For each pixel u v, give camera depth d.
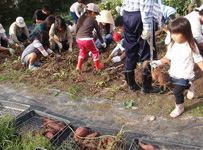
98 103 3.97
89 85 4.57
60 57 5.84
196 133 3.01
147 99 3.88
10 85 4.88
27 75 5.17
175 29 2.80
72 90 4.38
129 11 3.49
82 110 3.85
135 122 3.40
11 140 3.07
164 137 3.03
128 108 3.73
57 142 2.92
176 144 2.69
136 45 3.74
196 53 2.93
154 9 3.40
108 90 4.30
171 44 3.15
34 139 2.97
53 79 4.92
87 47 4.63
